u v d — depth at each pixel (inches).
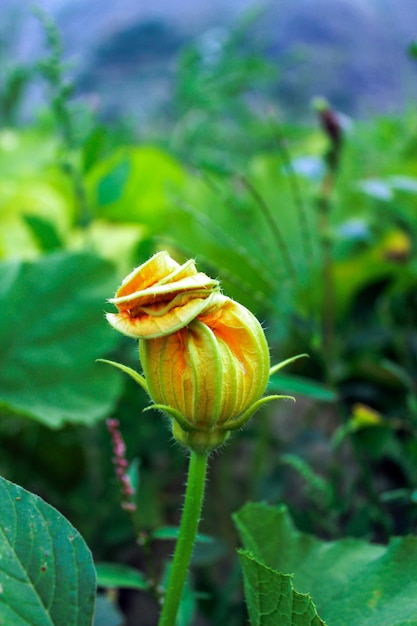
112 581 18.0
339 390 29.1
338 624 15.8
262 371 14.3
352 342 30.4
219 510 28.9
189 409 14.1
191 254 24.4
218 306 13.9
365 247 33.7
